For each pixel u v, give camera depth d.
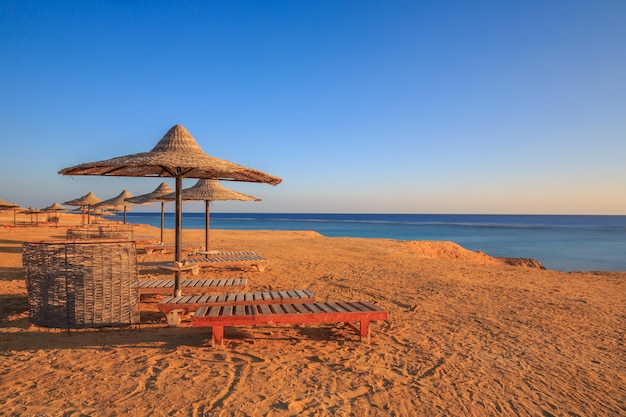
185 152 5.99
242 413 3.18
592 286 10.77
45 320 5.20
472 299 8.23
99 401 3.35
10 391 3.52
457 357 4.70
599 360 4.76
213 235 27.03
